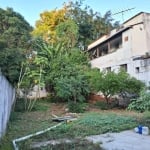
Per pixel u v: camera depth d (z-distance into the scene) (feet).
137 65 74.59
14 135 39.60
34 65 72.74
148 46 75.61
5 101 37.81
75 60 89.45
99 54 102.17
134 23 77.56
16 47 60.59
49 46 85.40
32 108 69.31
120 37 84.64
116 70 85.15
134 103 64.69
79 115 59.31
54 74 79.92
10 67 54.90
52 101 83.30
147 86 67.26
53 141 35.78
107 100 72.33
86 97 81.20
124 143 35.09
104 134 40.96
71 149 31.01
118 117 50.70
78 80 76.23
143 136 39.34
